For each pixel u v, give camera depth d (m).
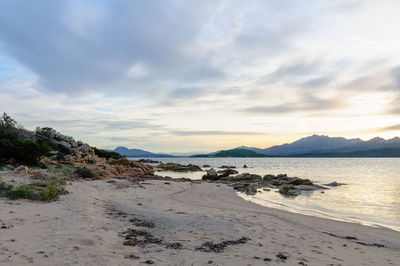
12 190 13.11
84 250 6.25
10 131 40.03
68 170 28.58
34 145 29.11
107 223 9.86
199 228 9.80
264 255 7.04
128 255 6.32
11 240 6.52
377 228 12.65
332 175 57.44
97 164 43.88
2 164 26.34
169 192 23.45
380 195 26.23
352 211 17.86
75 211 10.90
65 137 59.62
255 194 26.19
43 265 5.13
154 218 11.41
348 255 7.80
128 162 50.69
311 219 13.95
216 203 18.84
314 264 6.57
